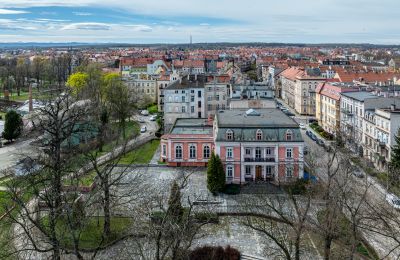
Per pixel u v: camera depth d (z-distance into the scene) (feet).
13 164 376.68
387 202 265.75
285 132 334.85
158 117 619.26
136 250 189.16
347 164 277.03
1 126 534.78
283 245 189.37
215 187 309.01
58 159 216.54
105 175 230.48
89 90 553.64
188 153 378.12
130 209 249.75
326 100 536.42
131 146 421.18
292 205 273.75
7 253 186.80
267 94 556.10
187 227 175.52
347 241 205.98
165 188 302.25
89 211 233.55
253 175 336.70
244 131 336.49
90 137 376.07
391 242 231.50
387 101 412.36
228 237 243.81
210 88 548.31
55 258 169.68
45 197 207.00
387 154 361.71
